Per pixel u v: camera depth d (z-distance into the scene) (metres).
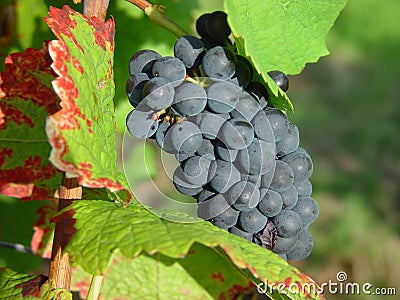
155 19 0.35
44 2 0.46
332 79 1.43
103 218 0.30
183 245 0.28
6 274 0.35
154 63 0.30
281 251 0.33
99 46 0.32
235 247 0.29
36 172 0.37
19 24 0.46
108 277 0.38
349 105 1.37
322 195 1.12
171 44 0.47
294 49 0.39
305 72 1.43
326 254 1.01
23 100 0.37
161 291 0.38
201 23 0.34
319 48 0.40
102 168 0.29
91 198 0.37
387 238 1.05
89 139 0.29
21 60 0.36
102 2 0.34
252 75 0.33
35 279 0.34
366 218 1.08
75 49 0.30
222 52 0.30
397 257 1.02
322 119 1.31
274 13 0.37
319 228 1.05
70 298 0.32
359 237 1.04
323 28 0.39
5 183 0.37
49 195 0.37
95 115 0.30
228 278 0.38
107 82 0.33
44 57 0.36
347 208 1.09
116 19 0.46
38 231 0.43
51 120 0.27
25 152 0.37
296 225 0.33
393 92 1.43
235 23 0.30
